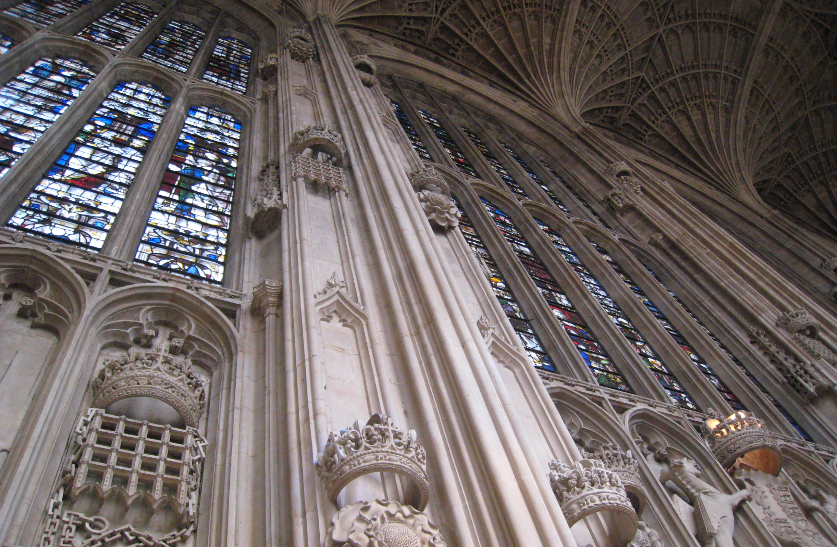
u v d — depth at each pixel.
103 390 6.04
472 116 20.73
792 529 8.55
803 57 24.89
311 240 8.25
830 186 24.98
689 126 24.38
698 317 14.85
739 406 11.98
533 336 11.45
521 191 17.84
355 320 7.11
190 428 6.12
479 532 5.04
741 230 21.34
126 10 16.20
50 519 4.98
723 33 24.73
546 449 6.70
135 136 11.05
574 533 6.23
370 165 9.92
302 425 5.69
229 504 5.41
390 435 5.20
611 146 20.86
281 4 18.23
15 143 9.37
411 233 8.27
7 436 5.42
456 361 6.35
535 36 23.17
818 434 11.52
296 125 11.33
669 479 8.65
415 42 22.61
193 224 9.45
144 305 7.14
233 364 6.86
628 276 15.64
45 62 12.14
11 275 6.82
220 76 14.81
